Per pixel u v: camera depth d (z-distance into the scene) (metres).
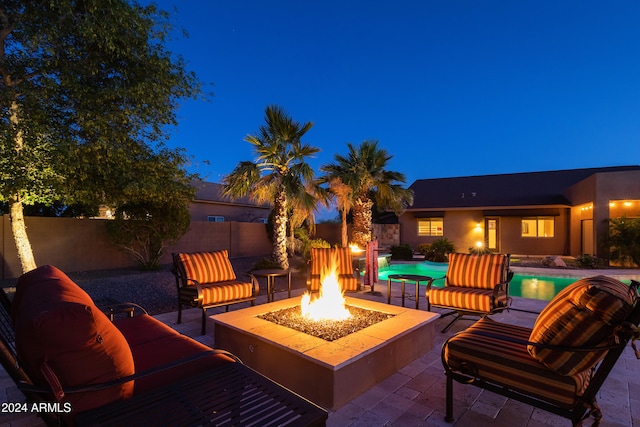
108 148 6.91
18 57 6.27
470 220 17.20
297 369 2.86
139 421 1.46
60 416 1.57
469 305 4.53
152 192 8.20
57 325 1.41
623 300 1.76
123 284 7.89
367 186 12.86
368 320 3.75
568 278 10.51
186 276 4.85
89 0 6.18
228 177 9.27
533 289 9.30
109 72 7.30
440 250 13.75
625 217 11.60
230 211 18.92
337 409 2.62
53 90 6.40
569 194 15.59
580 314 1.88
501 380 2.23
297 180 9.59
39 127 6.12
